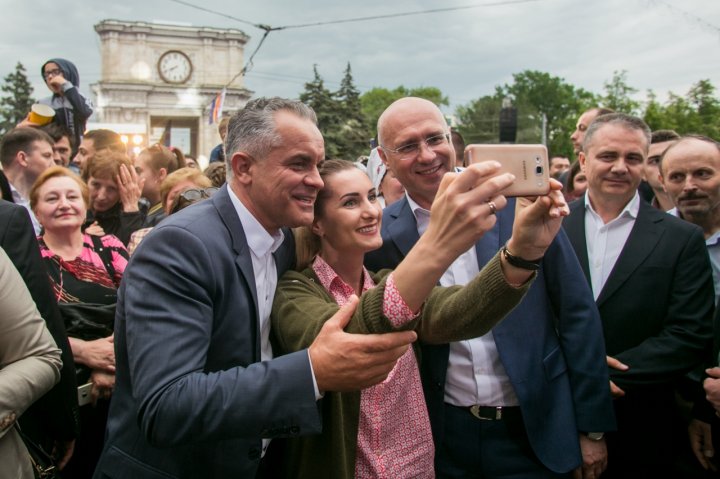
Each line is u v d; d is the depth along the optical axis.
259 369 1.33
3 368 1.69
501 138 15.00
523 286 1.46
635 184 2.61
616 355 2.52
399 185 3.49
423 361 2.15
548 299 2.26
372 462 1.76
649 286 2.50
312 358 1.31
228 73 43.59
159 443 1.32
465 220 1.16
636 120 2.61
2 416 1.58
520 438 2.11
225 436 1.30
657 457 2.51
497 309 1.50
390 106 2.31
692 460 2.69
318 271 1.92
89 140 4.14
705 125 26.64
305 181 1.57
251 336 1.61
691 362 2.40
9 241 1.99
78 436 2.22
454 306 1.58
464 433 2.13
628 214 2.65
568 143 66.88
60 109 5.40
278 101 1.60
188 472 1.55
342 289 1.93
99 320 2.54
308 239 1.99
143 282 1.44
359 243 1.90
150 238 1.50
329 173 1.90
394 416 1.85
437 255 1.20
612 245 2.67
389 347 1.26
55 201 2.63
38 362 1.71
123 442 1.60
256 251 1.67
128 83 41.12
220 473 1.55
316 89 23.28
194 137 45.47
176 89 42.53
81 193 2.73
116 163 3.46
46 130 4.34
